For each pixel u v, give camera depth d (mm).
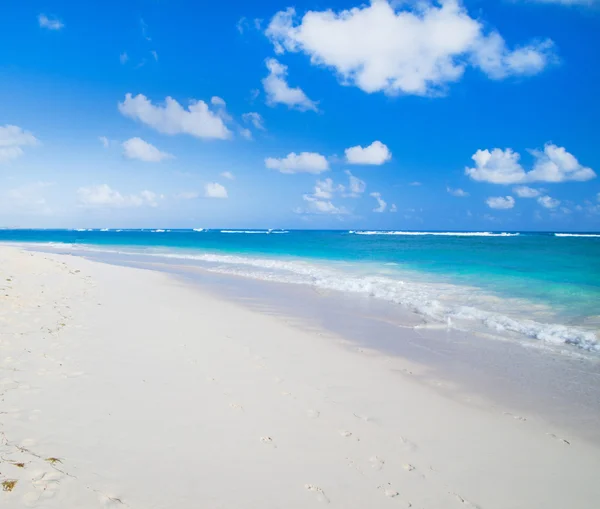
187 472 3740
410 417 5387
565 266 22719
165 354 7070
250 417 4996
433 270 21578
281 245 50625
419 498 3736
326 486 3791
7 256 17312
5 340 6859
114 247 47938
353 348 8461
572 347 8641
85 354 6668
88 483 3359
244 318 10773
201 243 58594
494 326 10352
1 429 4004
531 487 3996
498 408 5777
